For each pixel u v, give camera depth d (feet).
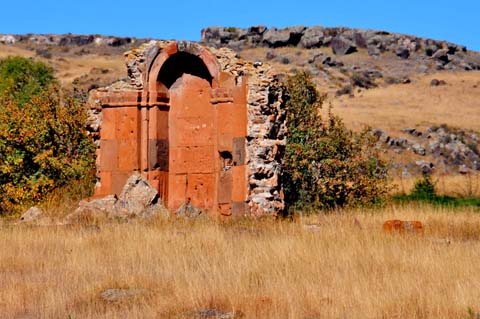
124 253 75.77
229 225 102.37
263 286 60.85
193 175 120.37
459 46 620.49
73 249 77.71
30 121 135.13
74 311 55.21
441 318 51.83
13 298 57.62
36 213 112.68
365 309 53.47
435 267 66.39
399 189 184.96
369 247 76.38
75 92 170.09
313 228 95.09
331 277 63.16
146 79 119.65
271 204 112.98
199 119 120.47
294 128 136.36
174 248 77.36
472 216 107.96
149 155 119.03
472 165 305.32
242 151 114.52
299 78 144.25
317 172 134.31
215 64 118.52
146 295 59.62
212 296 57.26
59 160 132.46
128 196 113.60
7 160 131.23
